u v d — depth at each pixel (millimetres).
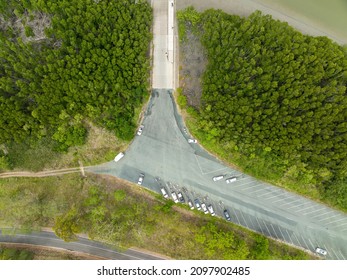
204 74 53719
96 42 51781
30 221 55312
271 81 51281
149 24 54750
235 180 56312
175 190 56719
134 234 54000
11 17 55188
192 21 55312
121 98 55844
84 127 56844
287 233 55469
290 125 50656
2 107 51312
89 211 54875
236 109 51156
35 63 51781
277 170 54156
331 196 53219
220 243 50812
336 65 50375
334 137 49875
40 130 54844
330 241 55000
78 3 51781
